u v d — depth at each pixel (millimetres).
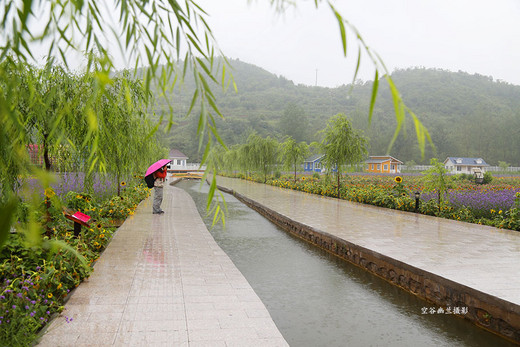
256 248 8180
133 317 3475
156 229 8523
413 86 147000
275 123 108750
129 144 6656
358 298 5012
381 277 6023
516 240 7305
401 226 9070
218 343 3002
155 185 11172
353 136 17359
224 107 127812
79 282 4484
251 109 129625
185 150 74500
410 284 5305
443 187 11500
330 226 9008
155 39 952
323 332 3945
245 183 31812
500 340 3734
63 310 3572
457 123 105312
